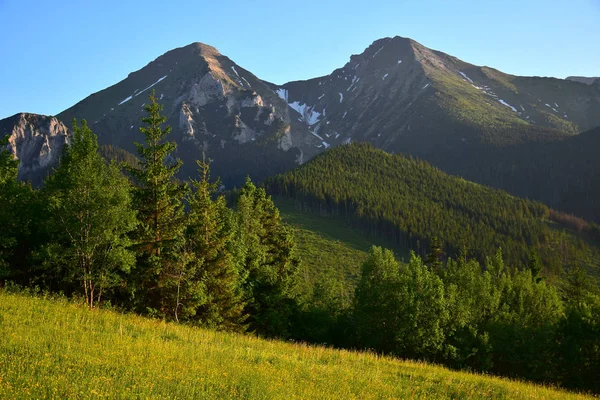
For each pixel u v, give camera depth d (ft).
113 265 87.35
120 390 36.65
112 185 90.99
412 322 125.80
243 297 128.77
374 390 54.08
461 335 136.15
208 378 44.52
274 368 55.16
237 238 133.59
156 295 101.55
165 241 99.35
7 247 99.30
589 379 117.60
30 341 46.85
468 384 68.03
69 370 38.96
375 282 144.97
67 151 100.94
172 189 103.45
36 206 98.53
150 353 50.70
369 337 137.39
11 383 34.40
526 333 133.28
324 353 81.61
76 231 86.28
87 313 72.59
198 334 74.43
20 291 84.43
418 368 79.82
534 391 71.87
